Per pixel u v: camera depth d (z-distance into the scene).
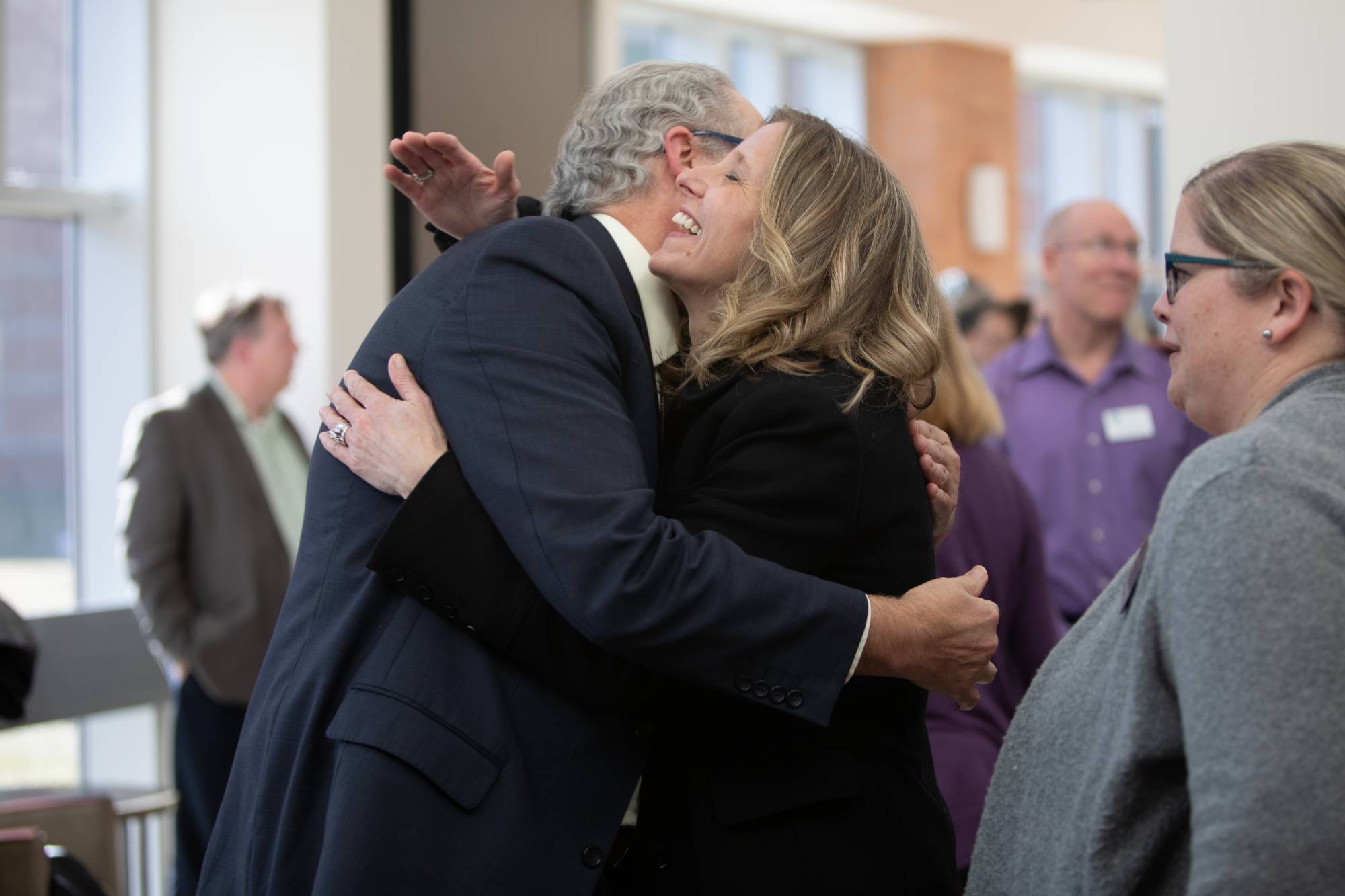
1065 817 1.28
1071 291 3.72
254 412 4.10
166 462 3.83
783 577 1.40
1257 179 1.25
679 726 1.57
